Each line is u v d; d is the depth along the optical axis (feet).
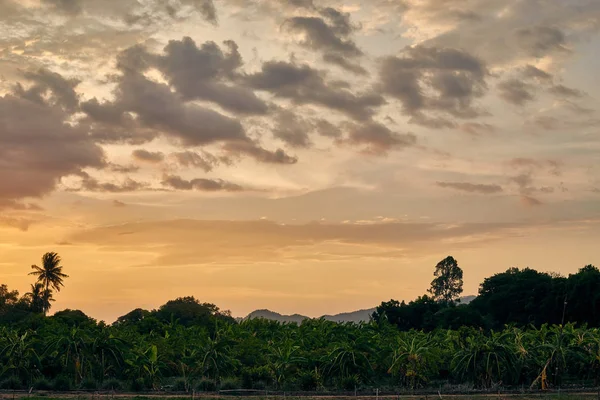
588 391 239.71
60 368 252.83
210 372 252.42
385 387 249.34
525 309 420.77
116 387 246.06
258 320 357.41
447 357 271.90
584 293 380.99
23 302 499.92
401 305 459.32
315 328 330.13
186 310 464.65
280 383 248.73
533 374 253.85
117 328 327.67
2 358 246.06
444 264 597.93
